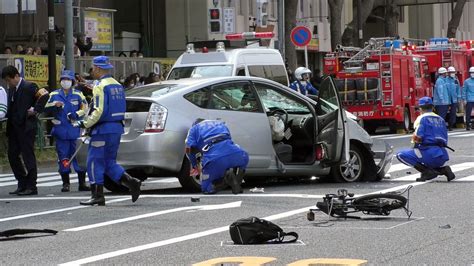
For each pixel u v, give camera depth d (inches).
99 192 1248.8
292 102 1469.0
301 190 1371.8
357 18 4160.9
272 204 1203.9
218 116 1371.8
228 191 1363.2
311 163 1443.2
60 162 1486.2
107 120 1230.3
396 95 3110.2
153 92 1380.4
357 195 1284.4
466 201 1207.6
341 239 922.7
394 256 828.6
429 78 3395.7
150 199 1299.2
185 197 1305.4
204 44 2420.0
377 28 5556.1
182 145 1342.3
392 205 1059.9
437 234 944.3
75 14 2795.3
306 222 1041.5
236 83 1418.6
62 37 3065.9
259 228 904.9
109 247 908.0
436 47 3388.3
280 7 3282.5
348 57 3184.1
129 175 1280.8
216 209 1164.5
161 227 1030.4
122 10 3900.1
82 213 1170.6
